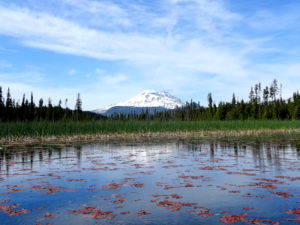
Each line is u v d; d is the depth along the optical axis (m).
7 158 21.25
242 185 12.44
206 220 8.41
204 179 13.73
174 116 118.75
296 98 93.19
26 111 75.12
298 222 8.16
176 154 23.20
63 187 12.41
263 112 95.44
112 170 16.34
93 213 9.10
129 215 8.88
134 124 46.03
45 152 24.86
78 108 80.44
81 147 29.00
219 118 101.44
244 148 26.66
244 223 8.15
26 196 11.07
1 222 8.45
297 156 21.02
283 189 11.67
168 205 9.81
